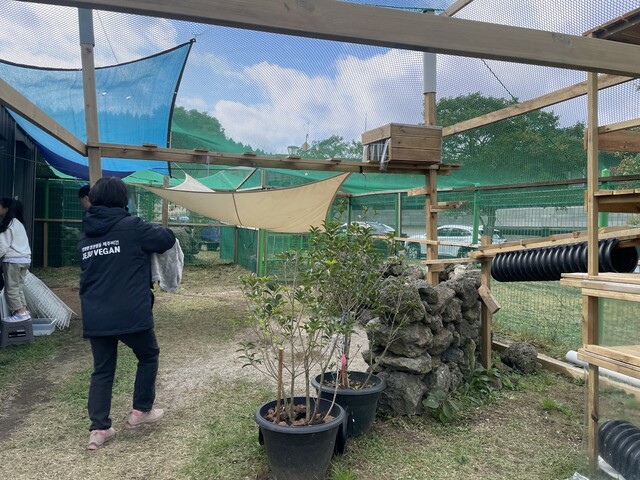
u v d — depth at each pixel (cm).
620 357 257
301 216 894
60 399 393
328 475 283
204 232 1485
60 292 896
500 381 433
